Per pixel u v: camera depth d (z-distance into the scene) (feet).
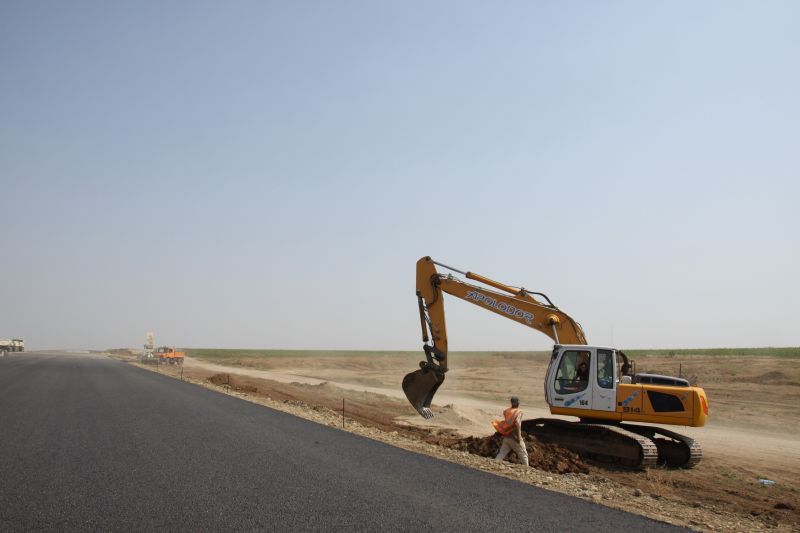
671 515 28.66
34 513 22.45
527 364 247.70
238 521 21.99
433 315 56.39
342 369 247.09
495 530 21.97
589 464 47.44
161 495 25.30
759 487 42.11
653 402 47.37
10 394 67.36
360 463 33.22
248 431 43.80
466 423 69.87
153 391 78.23
